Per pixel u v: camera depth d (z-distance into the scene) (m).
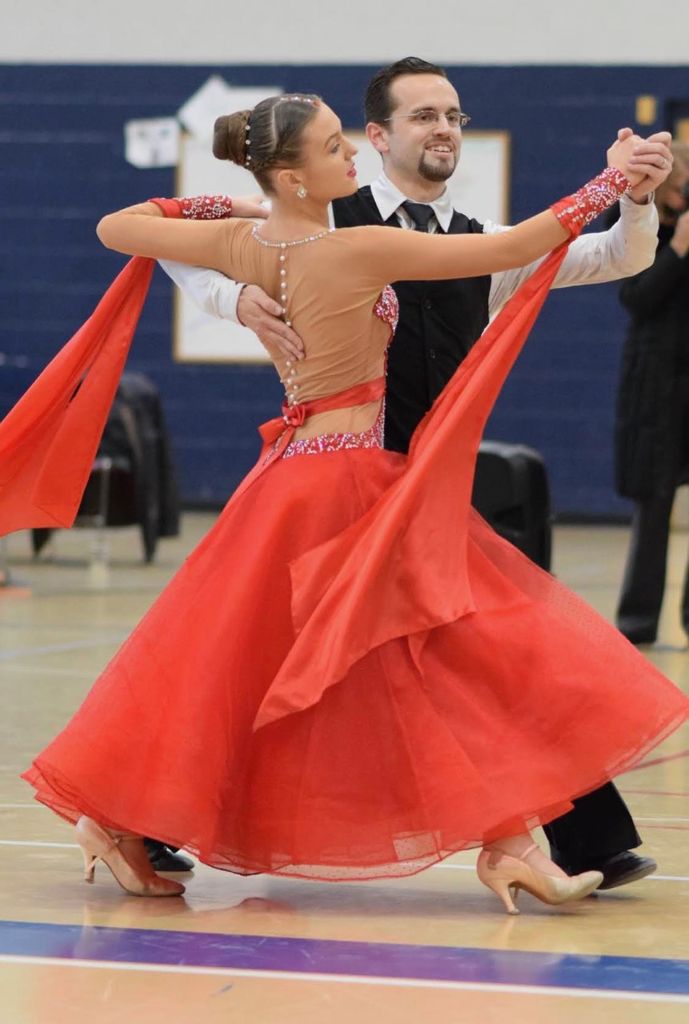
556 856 7.32
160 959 6.00
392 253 6.93
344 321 7.04
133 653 7.01
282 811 6.78
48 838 8.15
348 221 7.57
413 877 7.54
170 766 6.78
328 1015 5.33
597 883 6.83
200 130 29.16
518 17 28.31
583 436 28.67
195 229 7.34
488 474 13.54
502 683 6.83
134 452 22.28
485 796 6.64
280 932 6.45
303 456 7.12
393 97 7.52
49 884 7.25
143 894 7.06
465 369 7.01
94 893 7.11
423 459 6.78
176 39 29.16
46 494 7.71
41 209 29.66
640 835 8.38
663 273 14.15
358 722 6.75
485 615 6.90
